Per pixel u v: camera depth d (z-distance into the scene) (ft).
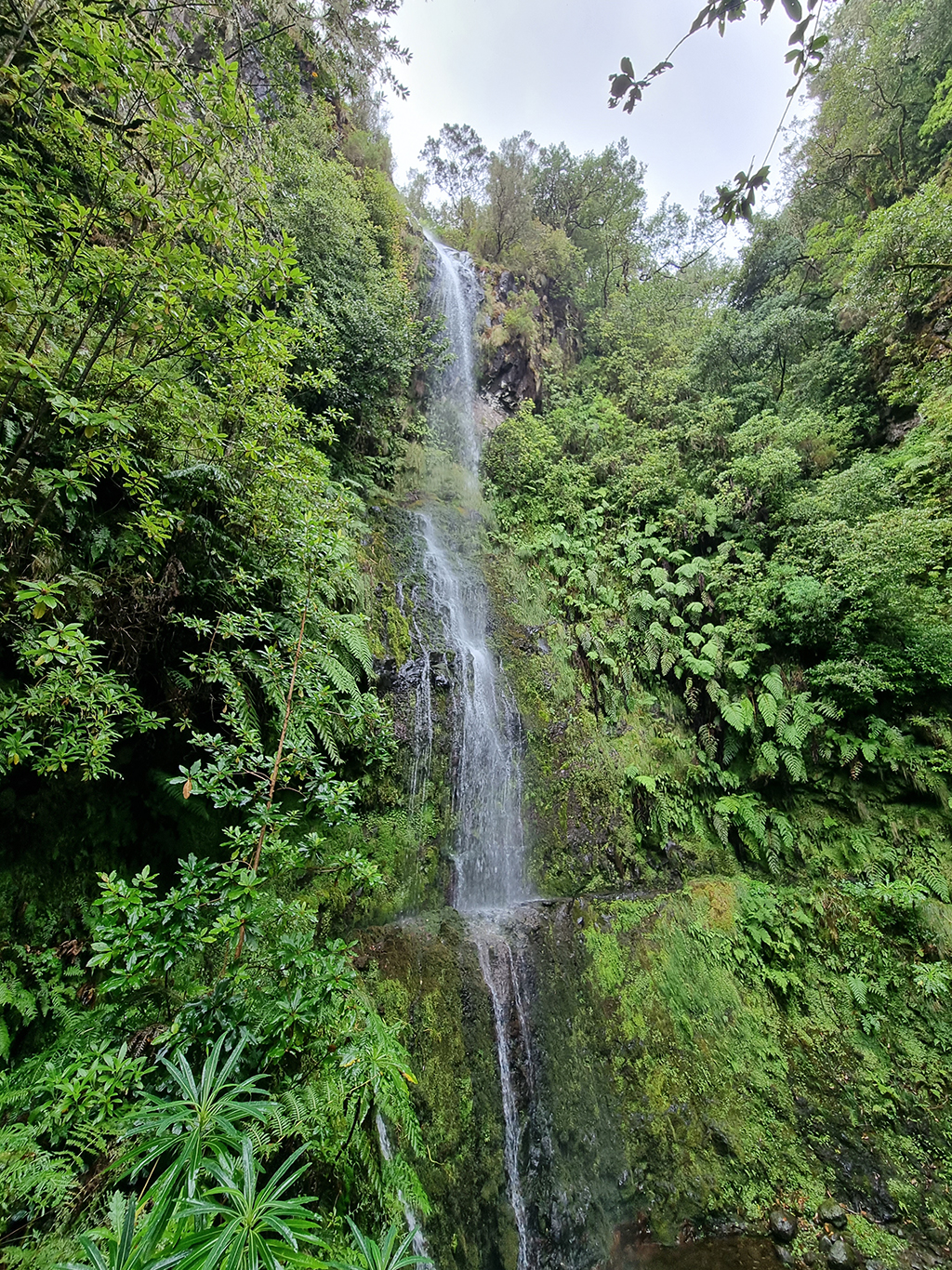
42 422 8.64
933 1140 15.84
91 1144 6.07
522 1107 13.89
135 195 8.45
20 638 8.05
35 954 8.41
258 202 9.71
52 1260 5.16
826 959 19.29
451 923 16.25
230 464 11.64
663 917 19.15
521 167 47.14
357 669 16.37
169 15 14.10
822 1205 14.76
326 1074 6.93
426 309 36.58
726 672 25.90
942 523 23.65
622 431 36.11
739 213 6.52
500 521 31.30
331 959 6.90
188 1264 3.35
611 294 54.80
